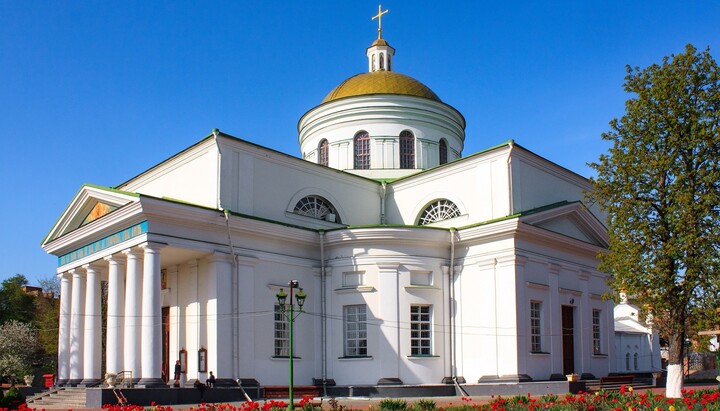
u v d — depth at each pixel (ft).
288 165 106.22
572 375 92.94
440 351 101.19
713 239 72.13
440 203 114.62
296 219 105.60
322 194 111.14
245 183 98.99
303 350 100.22
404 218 118.11
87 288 101.76
